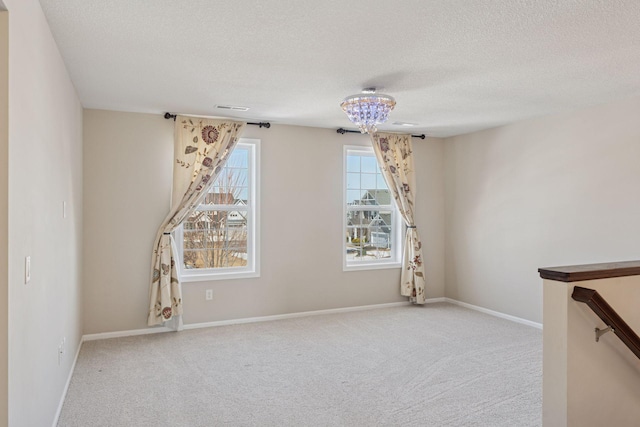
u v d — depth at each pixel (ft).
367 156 20.11
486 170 18.81
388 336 15.38
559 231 15.75
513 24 8.27
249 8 7.65
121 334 15.37
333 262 18.86
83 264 14.78
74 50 9.57
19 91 6.04
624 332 7.66
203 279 16.55
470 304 19.75
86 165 14.87
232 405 10.00
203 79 11.71
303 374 11.87
